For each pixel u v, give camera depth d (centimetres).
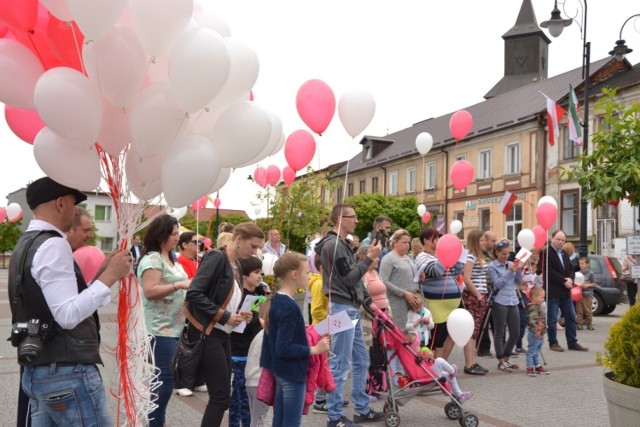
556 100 2673
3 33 294
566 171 548
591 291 1284
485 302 806
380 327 548
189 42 276
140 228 323
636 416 383
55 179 283
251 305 453
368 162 4162
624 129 507
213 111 335
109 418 288
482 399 635
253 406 447
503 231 2856
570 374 774
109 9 250
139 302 318
